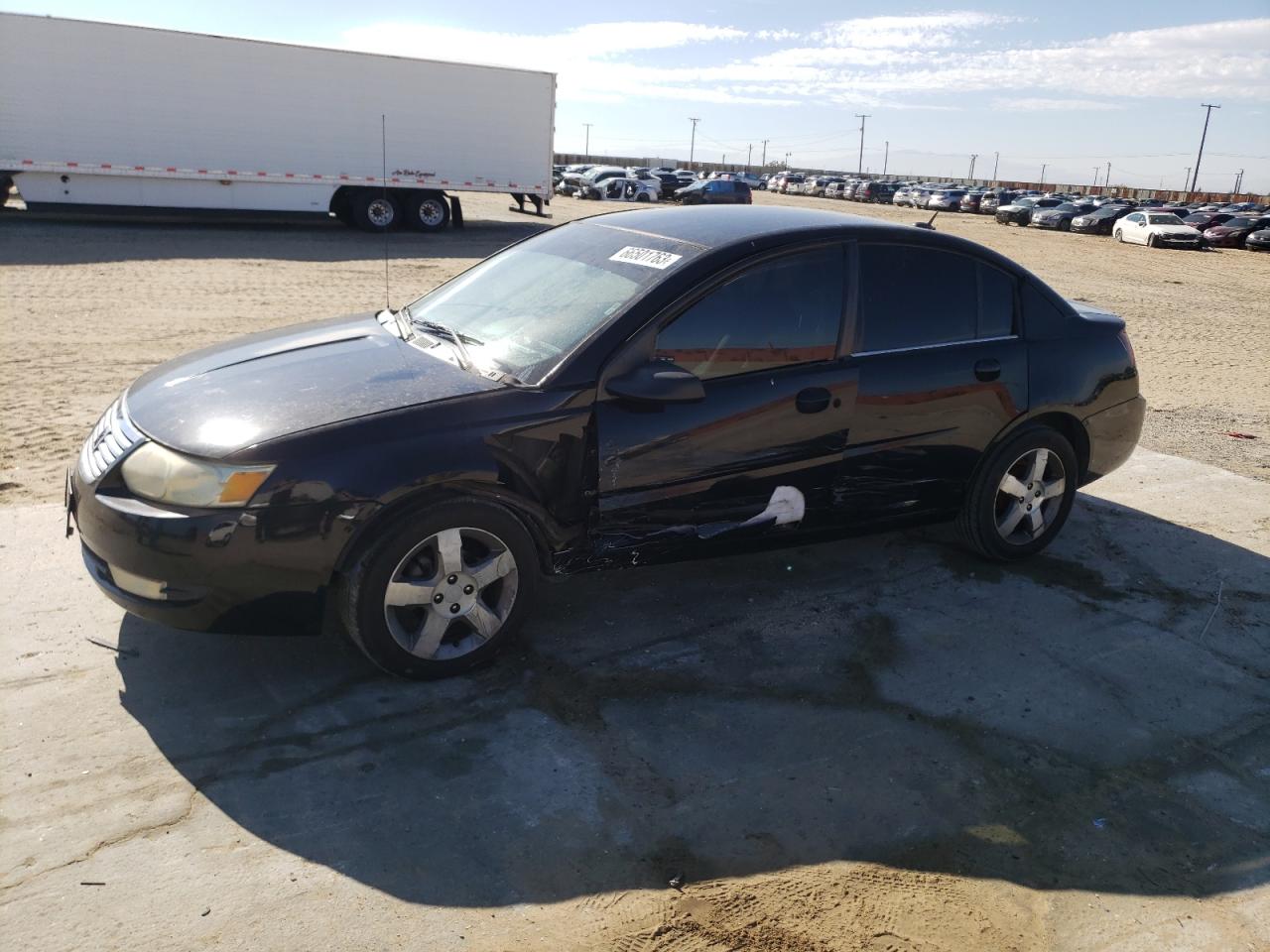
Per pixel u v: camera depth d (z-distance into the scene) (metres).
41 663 3.49
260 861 2.63
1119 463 5.12
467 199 38.03
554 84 25.67
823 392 3.95
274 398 3.42
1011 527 4.69
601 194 42.34
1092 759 3.30
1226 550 5.13
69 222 22.00
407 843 2.73
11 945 2.30
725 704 3.49
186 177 21.61
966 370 4.33
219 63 21.34
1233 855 2.87
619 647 3.85
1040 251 28.28
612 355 3.58
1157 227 33.28
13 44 19.62
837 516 4.18
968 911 2.60
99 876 2.54
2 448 5.97
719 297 3.79
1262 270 26.55
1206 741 3.44
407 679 3.50
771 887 2.64
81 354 9.04
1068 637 4.12
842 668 3.78
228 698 3.36
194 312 11.59
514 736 3.24
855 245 4.14
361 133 23.28
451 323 4.12
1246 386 10.33
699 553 3.92
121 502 3.21
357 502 3.17
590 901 2.56
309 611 3.26
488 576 3.49
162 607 3.17
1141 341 13.13
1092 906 2.64
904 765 3.21
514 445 3.39
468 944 2.40
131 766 2.98
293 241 21.00
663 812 2.92
